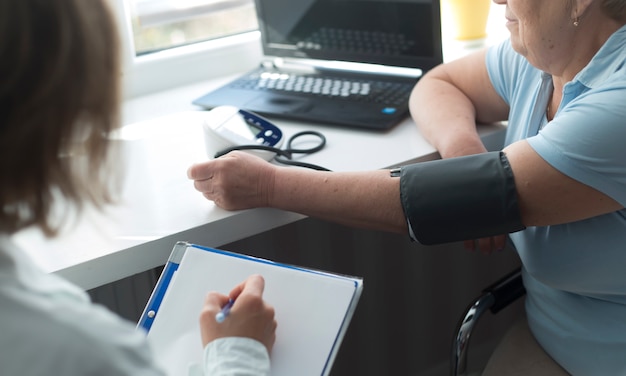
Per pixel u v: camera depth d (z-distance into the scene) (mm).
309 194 1054
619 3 968
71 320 609
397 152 1210
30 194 614
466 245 1270
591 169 931
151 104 1472
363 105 1343
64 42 575
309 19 1461
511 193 976
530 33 1022
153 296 935
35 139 589
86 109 612
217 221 1053
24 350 583
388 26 1390
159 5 1526
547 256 1082
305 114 1325
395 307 1748
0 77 566
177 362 871
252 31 1650
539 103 1133
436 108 1256
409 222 1012
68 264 966
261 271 925
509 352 1238
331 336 865
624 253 1013
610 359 1107
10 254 623
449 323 1828
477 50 1473
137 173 1189
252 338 811
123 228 1041
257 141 1195
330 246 1619
